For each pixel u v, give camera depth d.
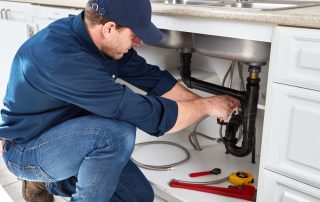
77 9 1.62
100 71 1.02
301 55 0.92
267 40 1.01
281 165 1.04
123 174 1.39
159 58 1.83
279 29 0.95
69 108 1.17
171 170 1.59
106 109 1.05
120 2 0.98
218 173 1.56
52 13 1.79
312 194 1.00
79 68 0.99
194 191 1.43
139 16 1.00
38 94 1.09
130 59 1.33
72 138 1.11
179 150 1.80
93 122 1.12
